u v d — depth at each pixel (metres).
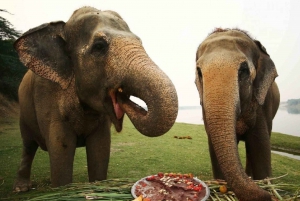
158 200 1.91
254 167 3.56
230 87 2.59
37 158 5.80
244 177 2.09
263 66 3.37
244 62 2.86
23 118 3.94
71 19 2.92
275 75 3.41
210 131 2.44
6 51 17.33
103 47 2.51
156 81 2.07
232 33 3.34
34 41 2.85
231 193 2.12
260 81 3.32
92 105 2.74
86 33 2.69
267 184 2.25
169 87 2.05
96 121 3.20
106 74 2.47
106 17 2.71
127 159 5.78
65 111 3.04
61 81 2.87
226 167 2.20
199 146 7.46
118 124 2.57
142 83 2.13
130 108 2.29
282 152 7.52
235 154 2.24
